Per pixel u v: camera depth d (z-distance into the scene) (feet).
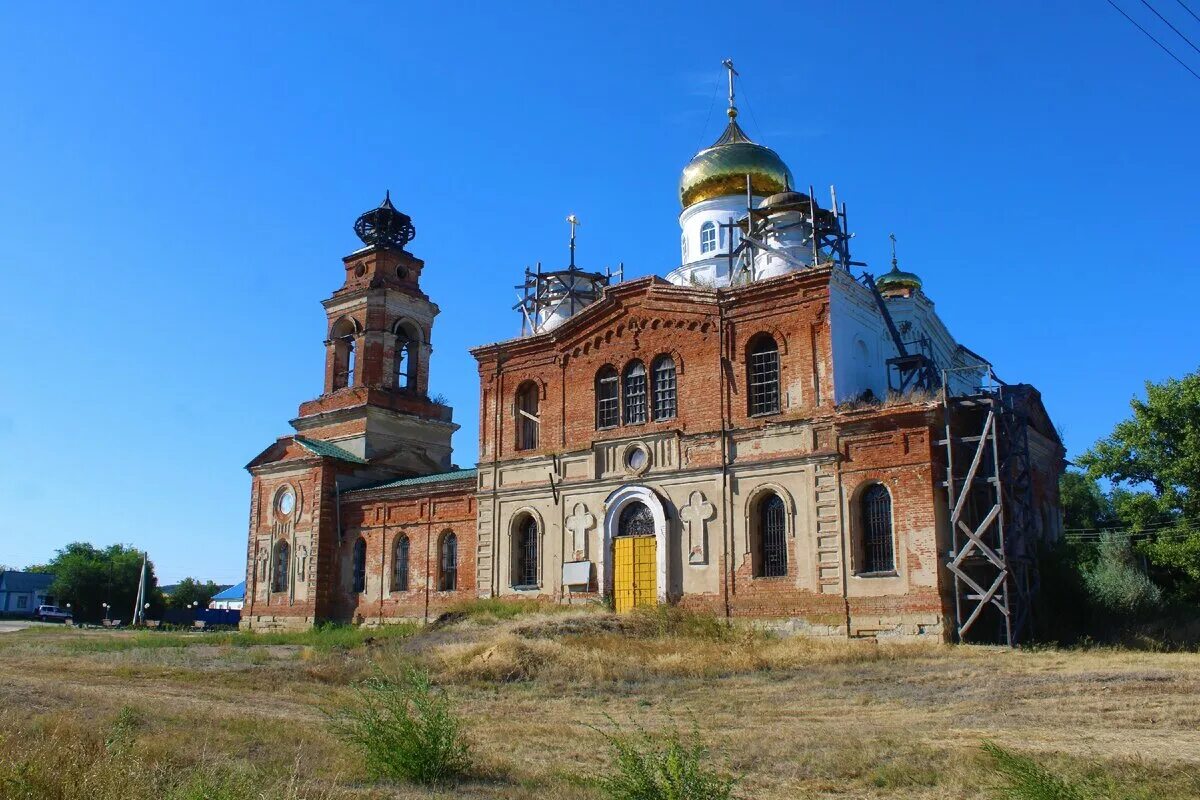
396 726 48.96
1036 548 111.04
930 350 144.36
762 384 120.67
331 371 188.24
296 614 169.99
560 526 134.72
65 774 39.50
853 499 109.50
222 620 297.53
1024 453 112.47
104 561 362.12
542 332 150.51
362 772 47.91
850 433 110.83
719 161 152.46
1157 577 142.51
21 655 120.06
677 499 123.65
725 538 118.42
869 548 108.68
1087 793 39.27
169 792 38.99
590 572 129.59
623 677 86.28
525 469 140.87
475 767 48.98
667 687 80.53
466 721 64.85
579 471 134.31
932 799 42.04
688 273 148.36
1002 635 100.99
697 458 122.83
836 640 103.76
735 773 47.96
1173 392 144.77
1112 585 112.27
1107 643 99.30
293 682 88.48
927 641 100.58
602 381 135.95
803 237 135.33
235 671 96.48
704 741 55.31
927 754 48.78
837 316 117.50
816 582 110.42
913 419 106.52
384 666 92.02
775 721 63.41
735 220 148.77
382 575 163.43
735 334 122.93
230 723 60.70
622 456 130.21
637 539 127.24
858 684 77.77
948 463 104.78
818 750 51.37
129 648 133.80
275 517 178.91
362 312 185.88
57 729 48.47
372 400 178.91
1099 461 150.30
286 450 179.83
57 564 362.12
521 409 145.48
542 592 135.03
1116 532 161.58
